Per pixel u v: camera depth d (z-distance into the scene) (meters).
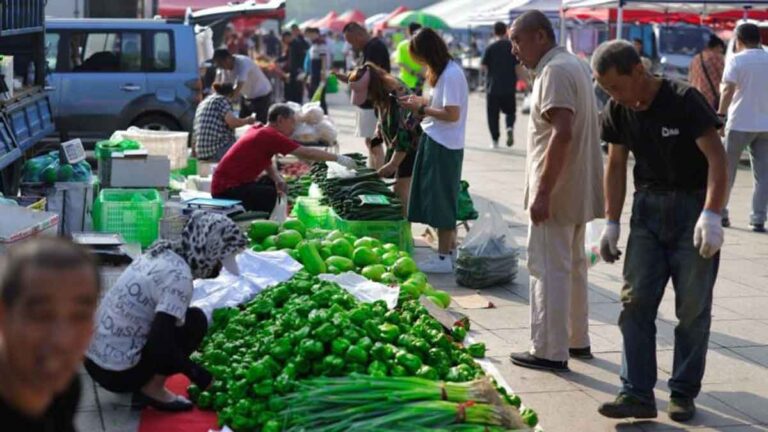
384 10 66.81
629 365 5.57
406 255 7.57
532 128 6.27
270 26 48.12
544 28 6.12
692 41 23.98
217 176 9.05
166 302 5.11
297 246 7.14
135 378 5.26
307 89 26.19
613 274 9.12
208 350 5.74
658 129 5.35
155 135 11.54
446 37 45.91
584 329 6.67
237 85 15.46
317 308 5.63
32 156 12.20
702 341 5.57
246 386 5.18
